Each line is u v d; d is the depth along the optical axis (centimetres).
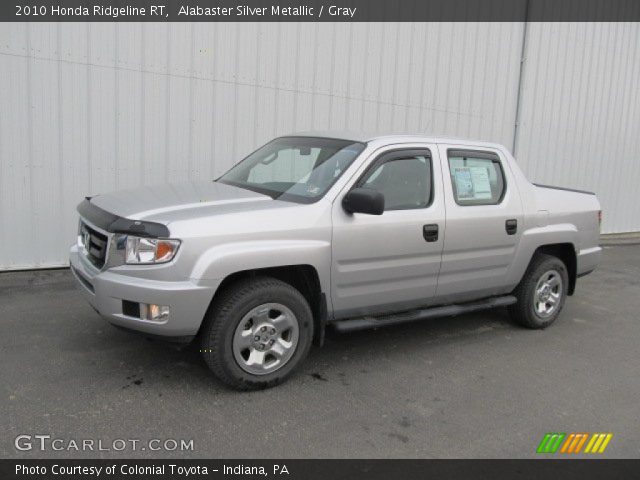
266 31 778
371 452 352
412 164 492
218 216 396
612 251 1135
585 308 703
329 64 841
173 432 361
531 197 577
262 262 402
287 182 479
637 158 1328
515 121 1099
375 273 463
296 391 426
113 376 430
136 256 385
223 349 398
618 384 474
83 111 679
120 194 466
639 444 378
